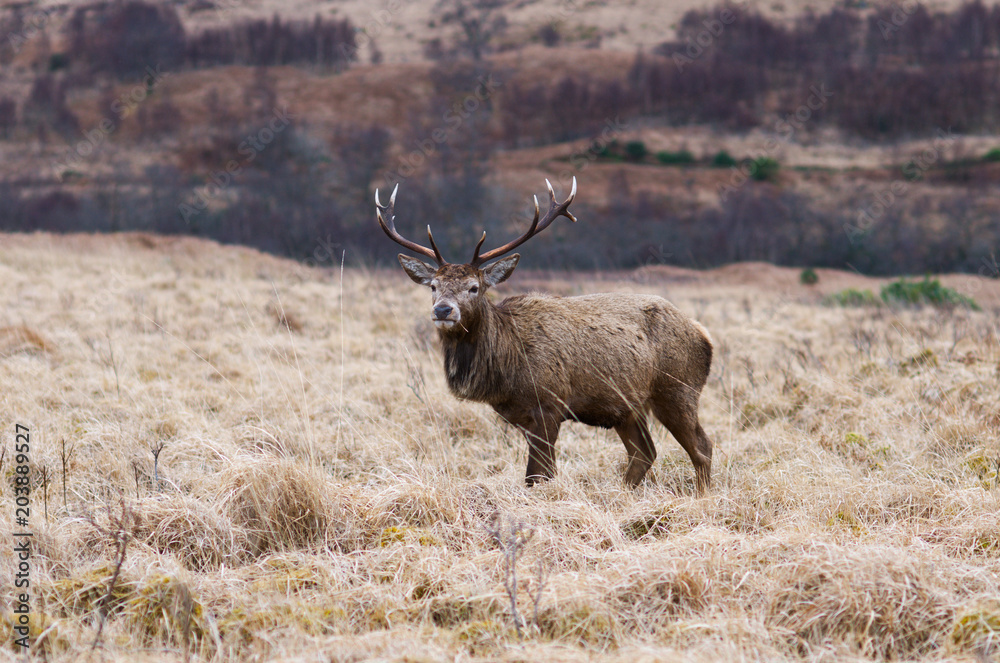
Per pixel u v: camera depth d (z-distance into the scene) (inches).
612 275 4549.7
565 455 997.8
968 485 780.6
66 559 610.9
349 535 669.3
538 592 542.3
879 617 524.1
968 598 540.7
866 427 1012.5
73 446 885.8
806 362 1391.5
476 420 1092.5
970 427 950.4
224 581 587.8
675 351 924.6
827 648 502.0
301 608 548.1
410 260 904.3
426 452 952.3
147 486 782.5
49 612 543.2
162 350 1424.7
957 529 649.0
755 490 781.9
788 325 2060.8
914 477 801.6
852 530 678.5
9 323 1526.8
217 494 692.1
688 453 921.5
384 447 953.5
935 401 1079.0
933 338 1584.6
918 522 679.1
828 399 1132.5
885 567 552.4
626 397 885.2
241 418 1062.4
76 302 1845.5
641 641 514.0
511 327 850.8
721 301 2795.3
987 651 480.4
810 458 878.4
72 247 3061.0
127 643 511.8
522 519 682.2
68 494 756.0
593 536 656.4
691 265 6948.8
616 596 556.7
